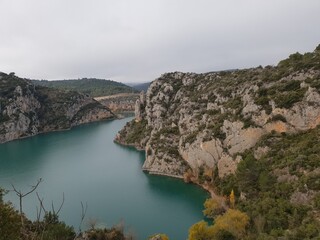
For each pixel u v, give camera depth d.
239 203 81.81
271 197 72.69
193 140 125.19
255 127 102.69
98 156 174.12
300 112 95.00
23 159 174.88
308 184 67.31
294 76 108.00
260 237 55.53
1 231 27.48
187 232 81.81
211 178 111.69
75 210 98.69
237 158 101.69
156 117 192.25
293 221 59.91
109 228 80.19
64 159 169.88
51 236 46.03
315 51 134.25
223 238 63.03
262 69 152.00
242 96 123.56
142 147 185.75
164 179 126.62
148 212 95.38
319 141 82.38
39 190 118.94
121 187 119.88
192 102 157.75
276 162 84.06
